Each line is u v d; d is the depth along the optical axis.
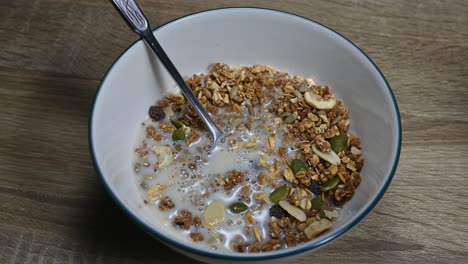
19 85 0.39
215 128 0.35
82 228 0.33
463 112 0.38
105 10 0.44
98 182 0.35
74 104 0.38
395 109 0.31
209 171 0.34
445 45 0.42
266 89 0.38
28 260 0.32
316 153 0.34
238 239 0.31
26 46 0.41
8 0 0.44
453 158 0.36
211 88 0.37
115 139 0.33
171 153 0.35
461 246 0.32
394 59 0.41
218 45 0.38
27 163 0.36
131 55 0.34
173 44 0.37
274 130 0.36
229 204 0.32
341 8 0.44
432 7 0.45
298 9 0.44
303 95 0.37
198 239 0.31
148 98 0.37
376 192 0.28
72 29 0.42
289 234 0.31
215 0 0.44
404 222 0.33
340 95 0.37
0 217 0.33
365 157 0.34
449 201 0.34
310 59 0.38
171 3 0.44
